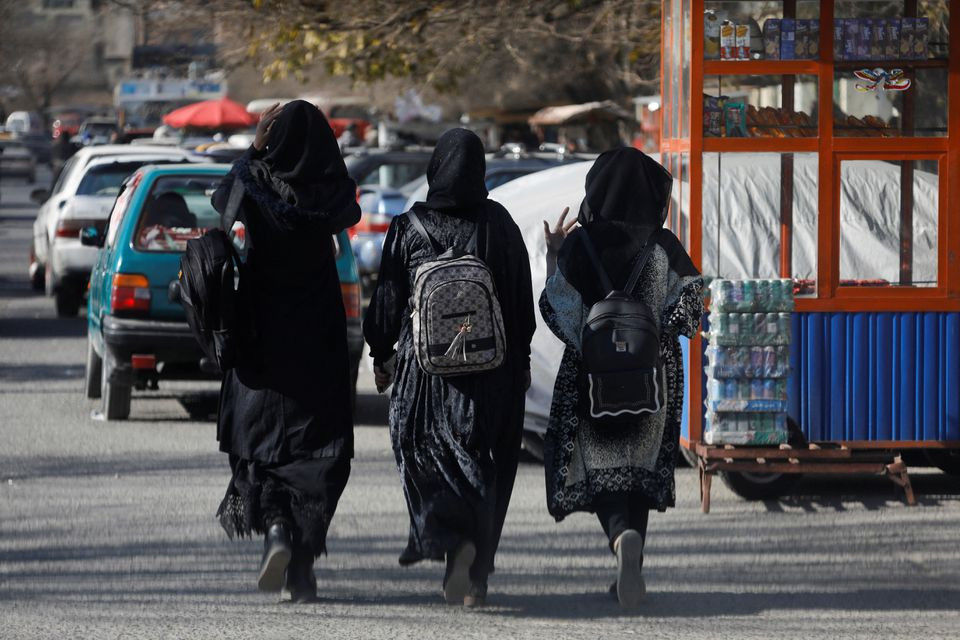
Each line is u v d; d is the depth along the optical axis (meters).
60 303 73.38
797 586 25.47
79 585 25.17
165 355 41.72
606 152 23.86
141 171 44.81
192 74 79.38
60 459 37.81
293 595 23.91
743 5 33.22
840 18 33.28
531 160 71.81
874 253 33.38
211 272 22.44
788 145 33.22
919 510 32.38
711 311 32.34
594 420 23.17
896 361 33.34
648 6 66.69
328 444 23.16
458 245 22.84
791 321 32.72
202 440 40.97
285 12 65.00
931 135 33.44
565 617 23.16
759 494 33.38
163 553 27.75
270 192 22.78
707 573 26.41
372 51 66.44
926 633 22.36
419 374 22.64
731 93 33.28
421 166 82.25
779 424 32.28
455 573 22.36
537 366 36.41
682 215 34.34
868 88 33.34
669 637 21.98
